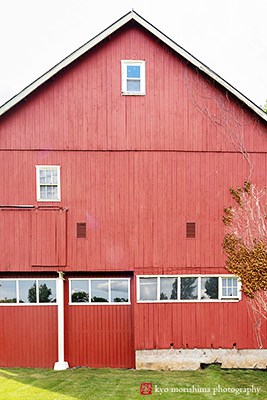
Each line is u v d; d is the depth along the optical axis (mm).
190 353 12102
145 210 12266
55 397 9195
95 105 12266
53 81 12234
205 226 12320
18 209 12055
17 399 9086
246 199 12406
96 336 12523
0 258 11992
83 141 12227
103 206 12219
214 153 12430
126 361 12445
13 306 12500
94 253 12148
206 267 12250
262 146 12523
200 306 12219
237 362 12117
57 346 12430
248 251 12281
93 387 9945
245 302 12266
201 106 12430
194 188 12359
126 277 12609
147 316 12156
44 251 12031
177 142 12359
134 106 12320
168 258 12227
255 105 12266
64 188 12180
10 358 12398
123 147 12273
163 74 12367
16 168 12125
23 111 12188
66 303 12523
